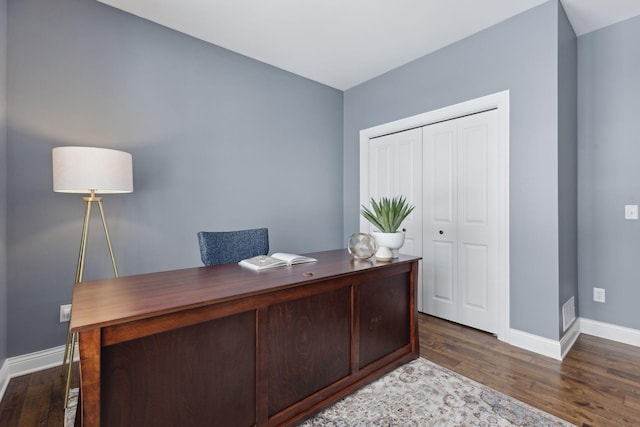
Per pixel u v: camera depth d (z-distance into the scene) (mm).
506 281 2387
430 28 2502
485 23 2430
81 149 1669
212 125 2730
